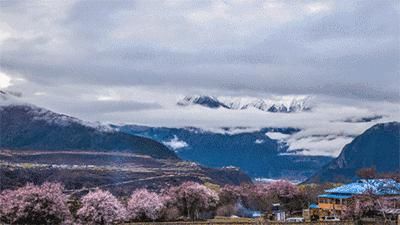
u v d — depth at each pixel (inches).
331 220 6122.1
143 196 7062.0
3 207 5708.7
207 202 7790.4
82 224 6195.9
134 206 6879.9
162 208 7180.1
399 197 6791.3
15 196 5762.8
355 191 7440.9
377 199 6663.4
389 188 7126.0
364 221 5949.8
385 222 5821.9
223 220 6697.8
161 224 5836.6
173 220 6845.5
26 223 5674.2
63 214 5861.2
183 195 7691.9
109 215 6279.5
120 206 6501.0
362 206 6540.4
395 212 6245.1
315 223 5634.8
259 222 5767.7
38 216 5703.7
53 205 5767.7
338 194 7642.7
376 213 6540.4
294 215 7839.6
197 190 7751.0
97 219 6235.2
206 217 7598.4
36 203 5698.8
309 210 7519.7
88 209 6245.1
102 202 6304.1
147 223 6048.2
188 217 7504.9
